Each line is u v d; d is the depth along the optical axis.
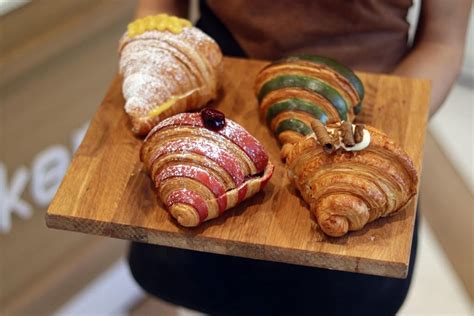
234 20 1.32
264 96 1.17
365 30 1.29
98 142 1.18
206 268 1.36
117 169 1.14
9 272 1.93
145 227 1.08
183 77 1.17
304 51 1.30
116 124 1.20
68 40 1.82
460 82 2.62
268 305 1.37
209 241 1.07
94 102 1.97
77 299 2.11
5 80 1.74
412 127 1.19
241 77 1.27
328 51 1.30
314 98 1.13
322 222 1.04
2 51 1.74
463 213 2.33
